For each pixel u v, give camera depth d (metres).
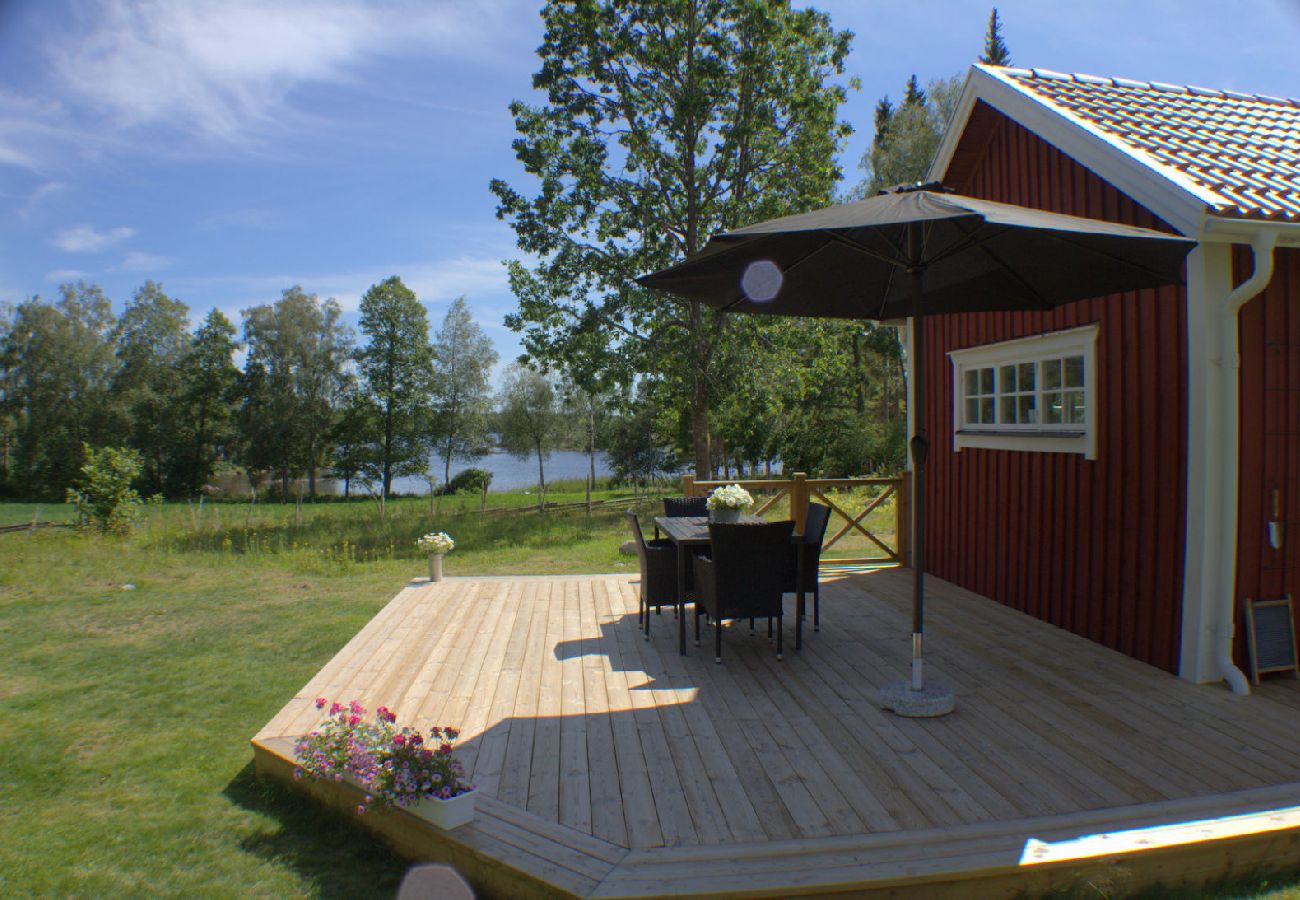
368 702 4.21
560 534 14.22
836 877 2.45
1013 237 3.93
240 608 7.78
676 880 2.46
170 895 2.78
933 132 25.19
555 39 18.50
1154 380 4.64
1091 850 2.58
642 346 18.67
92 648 6.29
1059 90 6.09
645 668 4.79
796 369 19.17
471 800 2.89
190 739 4.34
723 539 4.74
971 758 3.39
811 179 18.61
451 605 6.59
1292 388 4.43
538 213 18.80
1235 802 2.93
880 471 23.09
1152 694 4.18
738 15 17.89
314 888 2.81
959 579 7.11
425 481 50.94
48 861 3.03
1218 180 4.28
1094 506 5.22
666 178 18.86
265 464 43.38
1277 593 4.43
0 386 43.69
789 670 4.71
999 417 6.48
